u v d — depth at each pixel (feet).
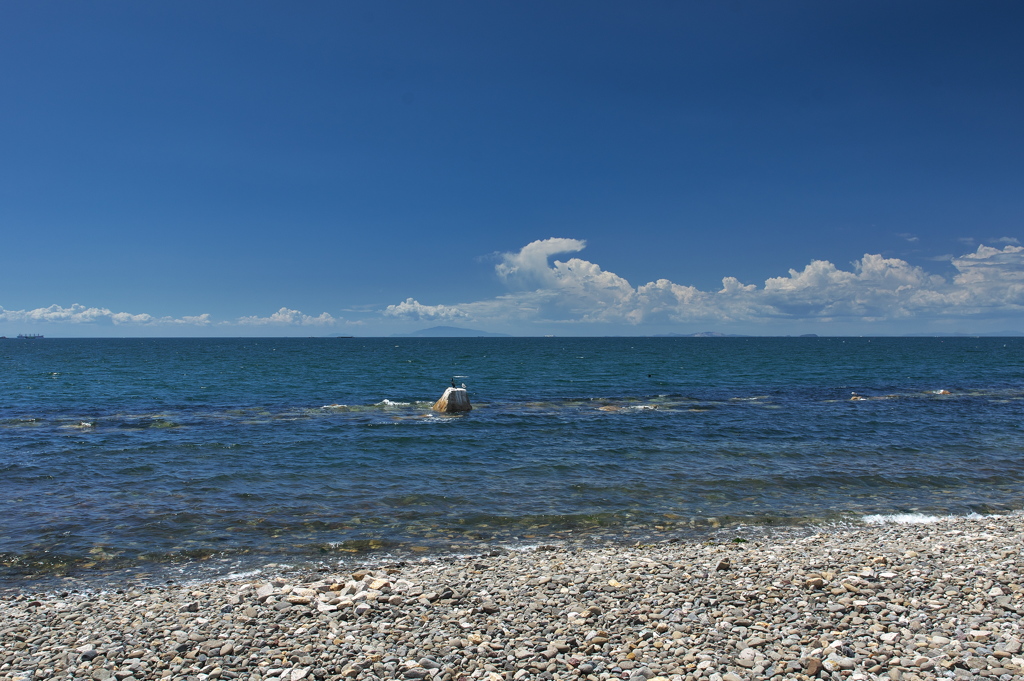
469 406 120.26
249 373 228.63
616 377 211.20
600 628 31.14
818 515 55.72
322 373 230.07
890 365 282.56
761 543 46.88
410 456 78.59
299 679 26.53
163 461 75.25
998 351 479.00
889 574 36.76
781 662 27.20
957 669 26.12
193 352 476.95
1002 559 39.52
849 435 93.50
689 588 35.78
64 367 260.42
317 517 54.65
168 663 28.07
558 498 60.75
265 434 93.66
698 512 56.65
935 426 101.81
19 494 60.75
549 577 37.93
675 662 27.45
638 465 74.08
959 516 55.52
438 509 57.21
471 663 27.63
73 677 26.99
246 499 59.77
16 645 29.94
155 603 35.14
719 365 286.05
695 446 85.05
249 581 40.14
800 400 140.36
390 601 34.17
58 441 87.20
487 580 38.22
